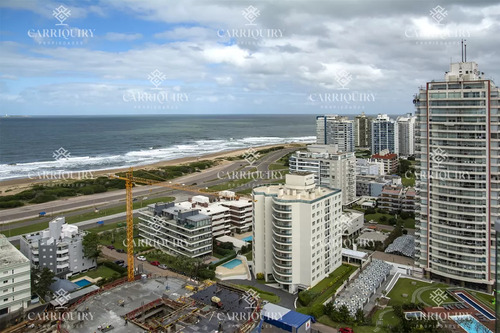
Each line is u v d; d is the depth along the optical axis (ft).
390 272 504.43
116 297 352.08
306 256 451.53
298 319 362.94
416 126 485.97
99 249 560.20
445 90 445.78
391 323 383.86
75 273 511.81
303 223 449.89
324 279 476.95
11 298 399.65
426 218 477.77
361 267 509.76
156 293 361.10
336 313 389.19
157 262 542.57
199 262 509.35
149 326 297.53
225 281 485.56
